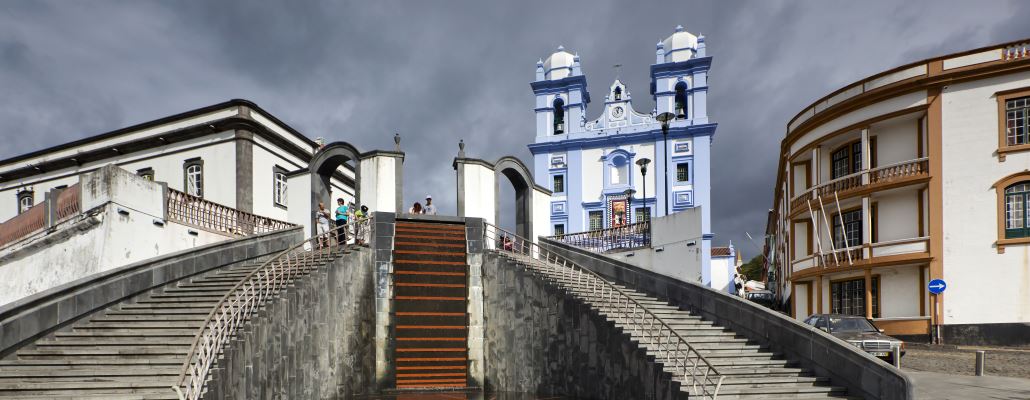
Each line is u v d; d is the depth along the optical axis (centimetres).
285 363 1417
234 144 2575
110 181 1644
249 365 1232
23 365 1073
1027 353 1889
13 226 1962
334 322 1717
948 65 2238
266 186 2709
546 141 5347
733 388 1218
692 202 4847
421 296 1975
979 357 1523
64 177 3028
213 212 2062
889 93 2344
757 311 1478
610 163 5144
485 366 1983
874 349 1577
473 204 2491
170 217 1862
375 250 1969
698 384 1190
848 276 2550
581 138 5222
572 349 1630
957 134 2217
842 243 2639
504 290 1958
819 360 1303
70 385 1009
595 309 1537
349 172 3547
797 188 2978
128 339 1185
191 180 2666
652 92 5375
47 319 1173
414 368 1912
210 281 1591
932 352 1995
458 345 1970
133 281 1398
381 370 1894
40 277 1644
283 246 2003
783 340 1405
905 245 2306
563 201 5259
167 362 1109
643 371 1336
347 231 2105
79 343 1154
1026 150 2116
